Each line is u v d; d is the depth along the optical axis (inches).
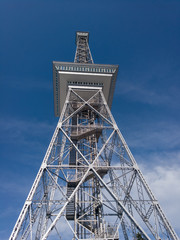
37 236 1107.9
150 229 1022.4
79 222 1291.8
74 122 1715.1
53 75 1819.6
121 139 1374.3
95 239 1085.1
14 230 914.1
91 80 1829.5
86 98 1823.3
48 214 1184.2
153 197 1109.1
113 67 1847.9
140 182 1170.6
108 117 1641.2
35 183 1089.4
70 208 1233.4
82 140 1716.3
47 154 1228.5
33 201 1027.9
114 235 1080.8
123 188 1242.0
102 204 1248.8
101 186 1403.8
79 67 1797.5
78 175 1334.9
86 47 2662.4
